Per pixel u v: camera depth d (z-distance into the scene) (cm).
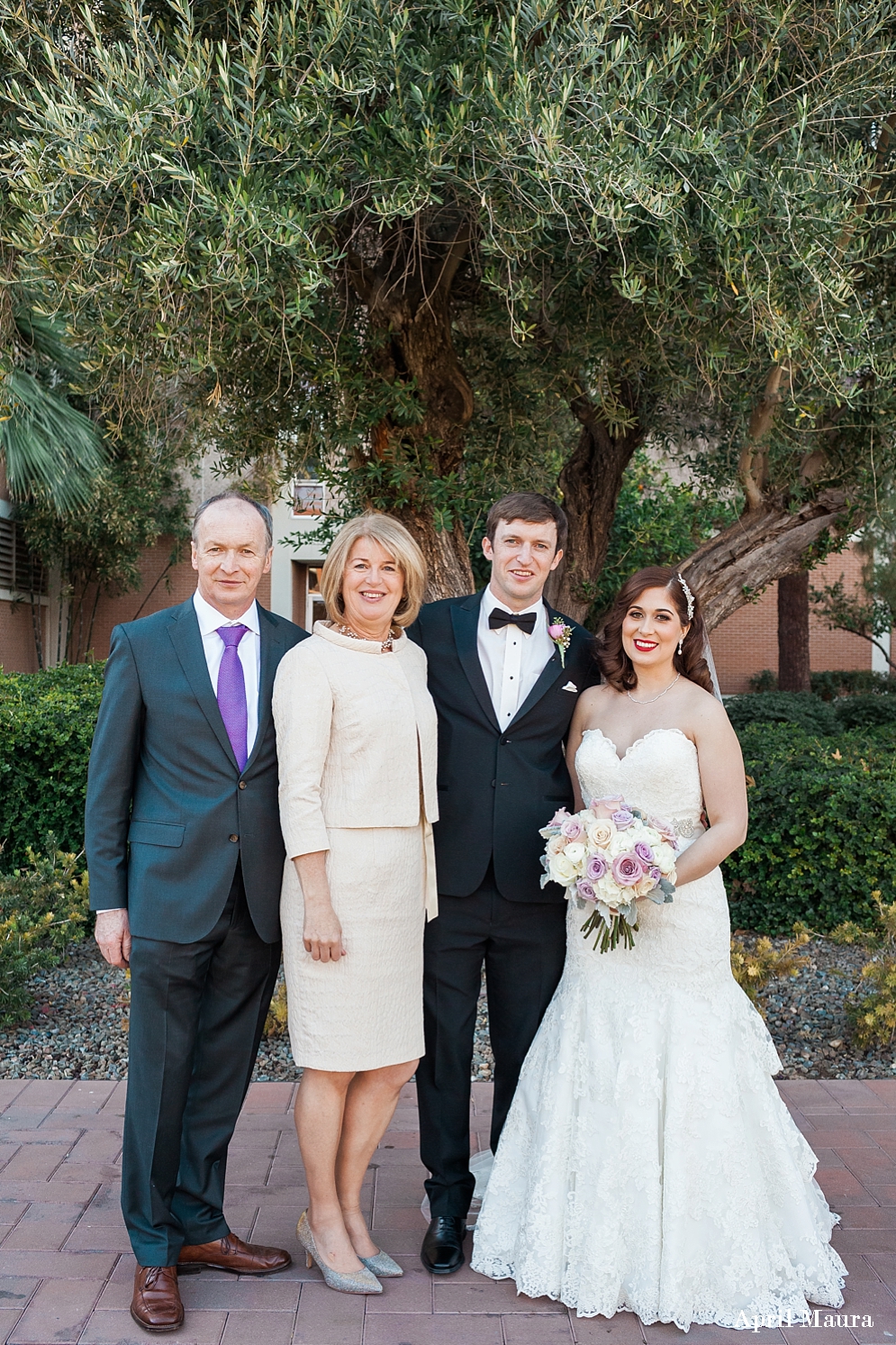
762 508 566
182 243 332
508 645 275
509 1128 267
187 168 341
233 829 239
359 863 238
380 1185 300
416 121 359
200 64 332
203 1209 252
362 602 248
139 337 402
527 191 364
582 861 238
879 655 1706
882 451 505
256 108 335
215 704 241
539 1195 248
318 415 523
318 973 237
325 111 346
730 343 443
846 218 386
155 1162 236
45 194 338
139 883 238
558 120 326
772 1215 254
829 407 518
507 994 277
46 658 1580
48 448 1038
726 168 360
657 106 363
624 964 259
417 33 368
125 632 246
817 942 530
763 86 385
